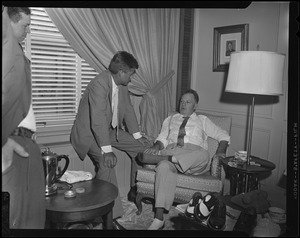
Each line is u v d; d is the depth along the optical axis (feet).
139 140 7.16
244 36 7.50
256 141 7.50
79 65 7.18
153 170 6.22
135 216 6.35
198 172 6.25
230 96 8.02
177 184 5.87
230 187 6.64
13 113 4.04
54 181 5.01
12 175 4.10
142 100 7.91
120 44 7.25
